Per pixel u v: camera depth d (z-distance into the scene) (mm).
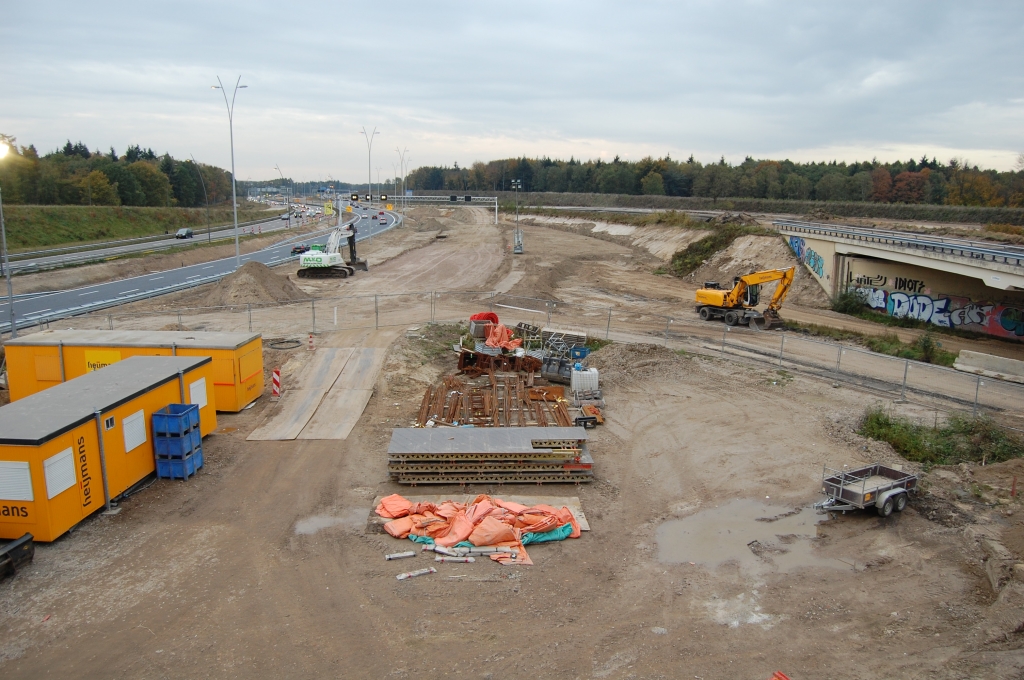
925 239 46469
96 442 15992
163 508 16688
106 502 16375
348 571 14109
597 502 17750
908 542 15820
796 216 86188
